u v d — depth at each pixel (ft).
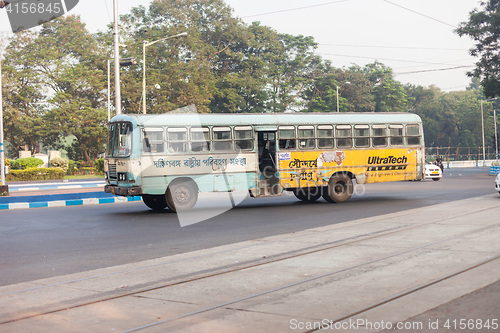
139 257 32.17
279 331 17.31
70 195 77.15
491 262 26.76
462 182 102.83
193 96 188.44
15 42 190.19
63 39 202.80
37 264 30.73
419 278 23.90
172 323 18.56
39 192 95.40
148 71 190.80
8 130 183.21
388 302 20.21
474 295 20.75
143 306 20.93
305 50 248.73
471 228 38.14
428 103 322.55
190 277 25.84
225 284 24.17
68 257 32.78
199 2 230.89
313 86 249.14
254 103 229.66
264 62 232.32
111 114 188.55
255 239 37.55
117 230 44.50
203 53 208.03
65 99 187.21
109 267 29.27
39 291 23.99
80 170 180.55
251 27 239.30
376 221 44.27
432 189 83.20
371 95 258.57
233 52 229.45
